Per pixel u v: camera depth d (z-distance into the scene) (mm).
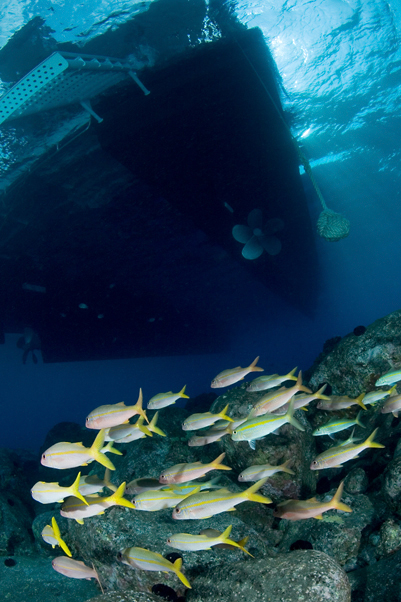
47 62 6492
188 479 3984
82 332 17828
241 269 23562
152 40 7598
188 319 27609
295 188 15328
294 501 3734
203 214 13648
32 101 7109
